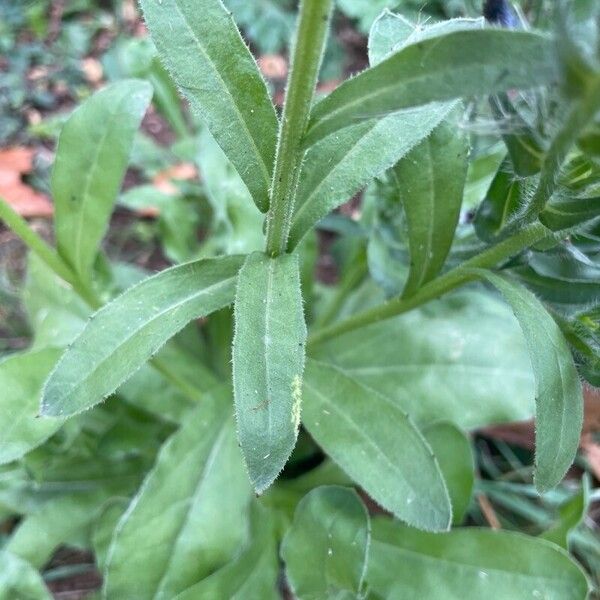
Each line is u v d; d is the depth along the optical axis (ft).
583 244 0.56
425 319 0.83
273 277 0.51
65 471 0.82
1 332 1.12
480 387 0.79
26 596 0.73
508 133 0.50
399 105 0.41
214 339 0.89
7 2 1.50
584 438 0.89
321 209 0.56
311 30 0.42
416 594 0.69
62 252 0.71
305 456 0.88
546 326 0.53
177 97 1.02
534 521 0.94
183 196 1.15
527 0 0.54
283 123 0.47
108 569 0.65
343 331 0.73
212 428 0.72
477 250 0.65
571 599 0.66
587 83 0.35
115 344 0.53
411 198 0.60
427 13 1.02
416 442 0.61
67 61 1.47
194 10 0.50
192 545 0.67
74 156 0.69
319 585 0.65
